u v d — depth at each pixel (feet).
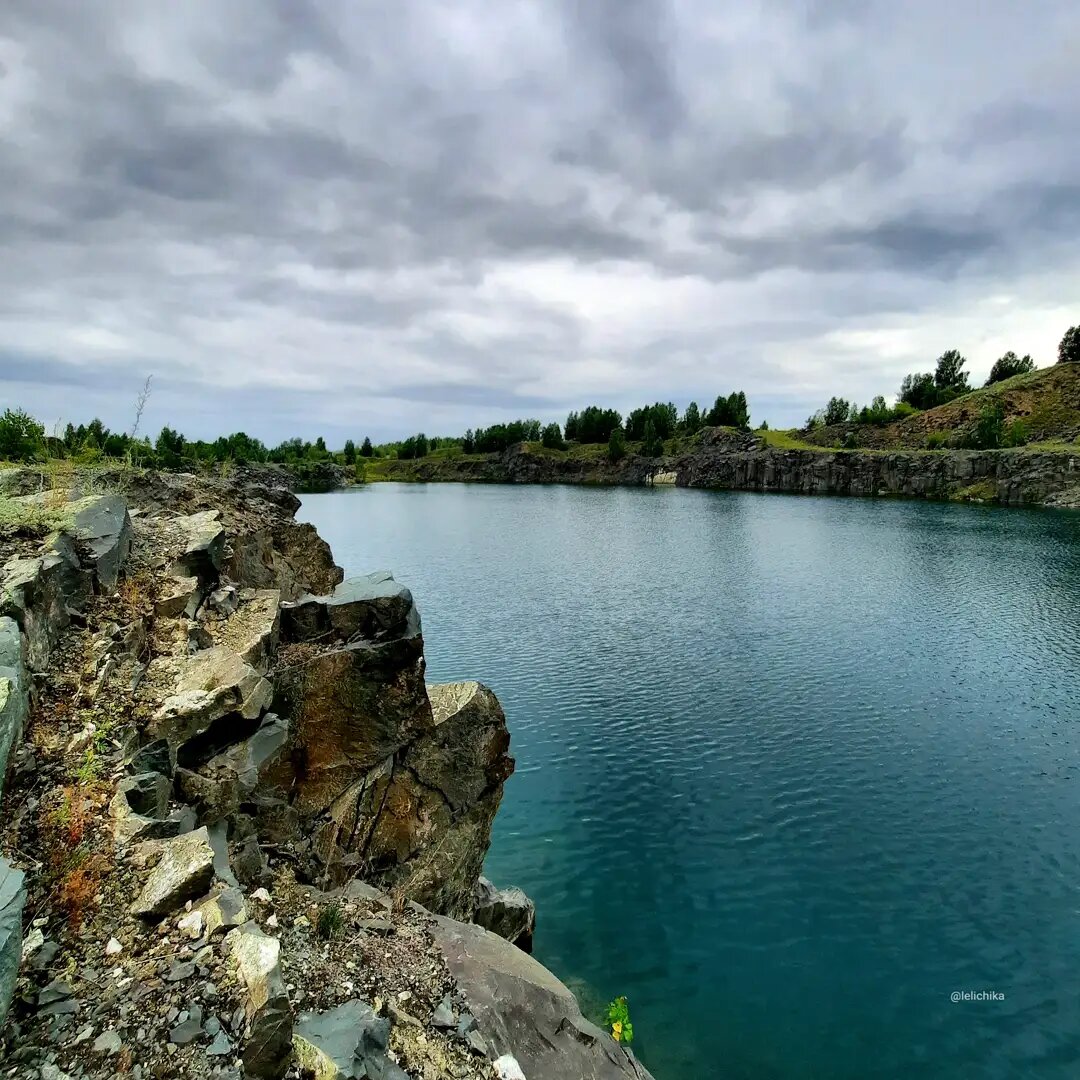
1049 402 635.66
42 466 58.59
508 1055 30.96
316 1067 23.43
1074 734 113.29
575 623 184.44
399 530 401.08
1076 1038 57.00
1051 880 76.79
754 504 545.44
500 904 62.13
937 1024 58.49
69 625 39.52
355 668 48.70
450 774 54.39
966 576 243.40
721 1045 56.65
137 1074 20.92
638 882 76.69
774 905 73.26
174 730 36.17
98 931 25.30
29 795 29.45
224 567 55.72
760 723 118.01
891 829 86.53
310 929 34.19
